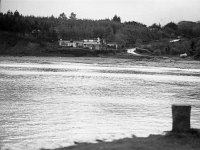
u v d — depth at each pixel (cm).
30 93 5044
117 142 1717
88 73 9944
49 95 4881
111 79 8150
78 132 2516
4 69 10631
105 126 2784
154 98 4906
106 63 17012
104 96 4966
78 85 6531
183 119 1797
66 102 4216
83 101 4356
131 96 5066
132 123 2952
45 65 13712
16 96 4650
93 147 1622
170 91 5959
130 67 14125
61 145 2081
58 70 10894
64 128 2658
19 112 3375
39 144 2111
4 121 2888
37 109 3597
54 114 3319
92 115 3328
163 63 17588
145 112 3616
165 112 3656
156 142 1669
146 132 2558
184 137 1741
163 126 2833
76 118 3130
